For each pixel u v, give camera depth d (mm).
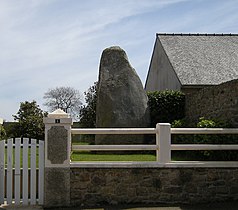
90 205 7680
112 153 12703
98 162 7766
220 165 7934
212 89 12172
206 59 21953
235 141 8914
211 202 7875
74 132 7859
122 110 13992
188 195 7863
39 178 7730
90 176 7738
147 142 14211
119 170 7785
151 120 15945
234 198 7957
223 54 22625
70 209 7457
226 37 24906
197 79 19625
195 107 14320
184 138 12211
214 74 20266
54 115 7711
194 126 14109
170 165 7840
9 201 7715
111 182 7762
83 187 7711
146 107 14531
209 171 7941
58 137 7699
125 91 14227
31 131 17656
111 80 14336
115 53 14703
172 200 7832
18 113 19016
